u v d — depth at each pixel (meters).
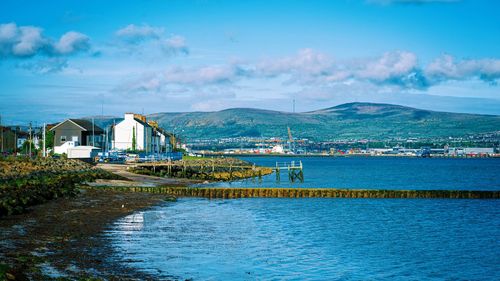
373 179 138.75
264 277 30.20
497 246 41.84
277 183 112.94
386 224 52.91
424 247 41.03
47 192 54.72
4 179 61.03
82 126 141.12
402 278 31.86
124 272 27.94
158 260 31.81
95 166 105.44
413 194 79.25
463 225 53.09
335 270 32.91
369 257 36.91
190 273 29.48
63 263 28.25
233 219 52.91
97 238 37.06
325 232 46.97
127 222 45.38
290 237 43.59
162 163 119.56
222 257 34.28
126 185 78.19
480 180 139.50
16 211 43.69
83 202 55.47
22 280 23.20
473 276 32.69
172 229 43.81
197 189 76.31
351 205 69.25
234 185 101.94
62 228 39.19
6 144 141.25
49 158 95.62
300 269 32.59
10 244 31.80
